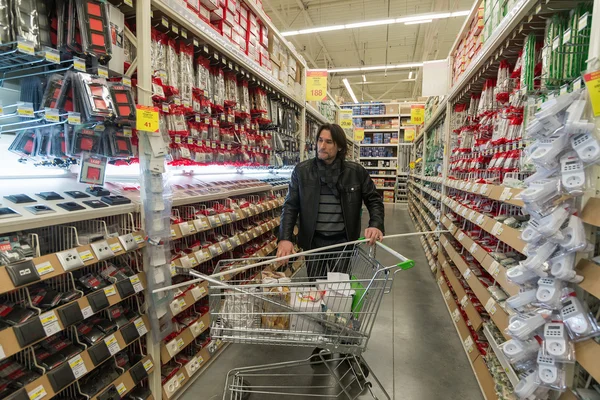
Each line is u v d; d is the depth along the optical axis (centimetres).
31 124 139
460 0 848
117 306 159
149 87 161
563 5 141
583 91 99
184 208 216
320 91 458
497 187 190
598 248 107
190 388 198
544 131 108
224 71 271
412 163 977
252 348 244
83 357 132
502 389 168
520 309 123
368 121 1284
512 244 154
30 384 114
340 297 146
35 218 116
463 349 246
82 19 130
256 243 331
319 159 218
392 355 238
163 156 165
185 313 216
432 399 192
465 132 317
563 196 106
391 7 949
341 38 1154
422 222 629
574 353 100
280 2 905
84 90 130
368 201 222
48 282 141
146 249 163
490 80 256
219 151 260
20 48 110
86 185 160
